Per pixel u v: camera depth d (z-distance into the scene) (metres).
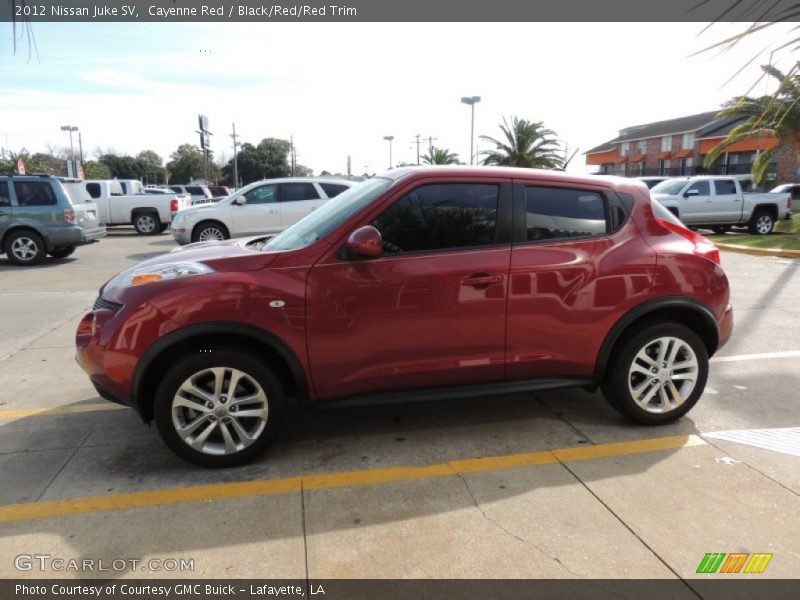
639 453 3.50
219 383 3.23
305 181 13.06
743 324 6.61
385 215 3.39
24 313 7.44
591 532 2.72
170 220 19.91
